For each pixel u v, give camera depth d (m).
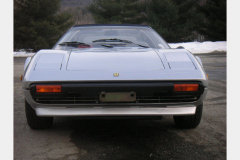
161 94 2.07
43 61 2.18
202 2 23.94
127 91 2.01
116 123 2.74
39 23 20.22
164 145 2.09
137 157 1.85
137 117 2.15
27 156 1.87
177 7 23.53
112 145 2.09
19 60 13.31
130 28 3.12
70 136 2.31
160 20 23.62
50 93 2.00
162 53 2.37
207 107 3.38
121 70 2.05
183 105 2.13
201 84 2.05
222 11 21.22
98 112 2.08
